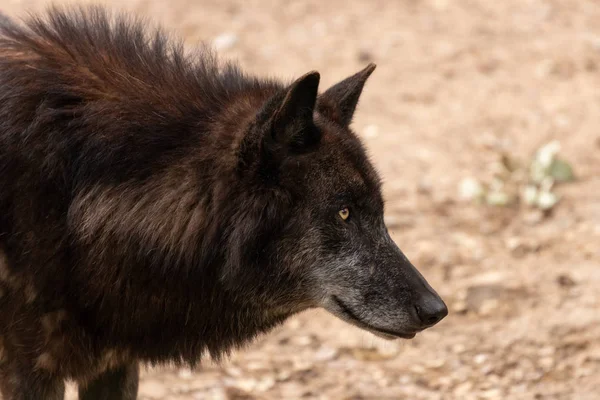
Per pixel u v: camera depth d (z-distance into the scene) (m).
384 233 9.90
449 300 14.74
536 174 18.03
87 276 9.37
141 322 9.70
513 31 24.44
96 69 9.62
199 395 12.63
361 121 20.36
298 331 14.33
